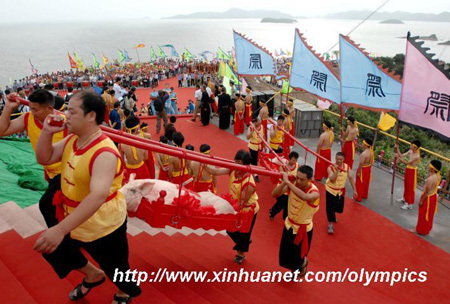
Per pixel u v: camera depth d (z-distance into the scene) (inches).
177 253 188.1
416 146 322.7
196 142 510.9
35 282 125.3
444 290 227.8
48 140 91.8
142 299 126.0
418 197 363.9
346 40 375.6
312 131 533.0
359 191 350.6
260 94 596.1
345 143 407.8
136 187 151.3
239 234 189.9
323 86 420.8
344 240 285.3
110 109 434.6
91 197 81.7
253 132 378.6
